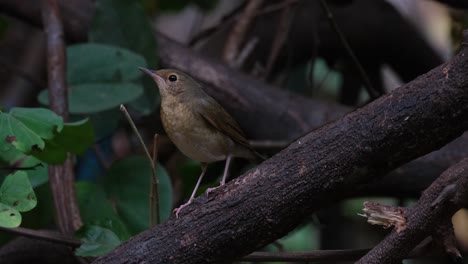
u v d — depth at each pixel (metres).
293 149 6.12
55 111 8.76
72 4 11.52
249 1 12.65
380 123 5.77
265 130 11.15
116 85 9.44
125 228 7.90
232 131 8.25
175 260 6.37
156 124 11.44
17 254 9.30
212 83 11.04
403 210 5.96
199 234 6.28
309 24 13.02
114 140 12.40
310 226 13.03
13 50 14.41
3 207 6.32
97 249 7.27
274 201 6.07
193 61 11.14
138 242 6.51
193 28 14.38
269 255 7.00
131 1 10.33
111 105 9.23
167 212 8.55
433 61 13.22
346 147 5.89
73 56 9.56
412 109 5.65
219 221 6.22
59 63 9.20
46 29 9.56
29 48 13.84
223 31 13.38
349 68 13.34
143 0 13.20
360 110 5.96
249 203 6.13
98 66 9.52
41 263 9.33
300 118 11.10
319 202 6.10
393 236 5.94
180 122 8.21
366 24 12.80
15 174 6.45
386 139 5.76
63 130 6.96
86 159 11.75
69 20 11.42
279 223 6.15
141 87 9.46
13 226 6.21
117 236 7.43
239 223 6.18
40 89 13.23
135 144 12.39
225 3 15.80
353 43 12.93
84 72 9.49
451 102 5.54
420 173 9.91
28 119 6.69
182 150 8.44
